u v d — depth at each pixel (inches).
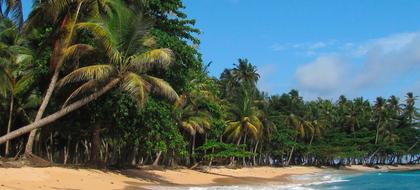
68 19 1071.6
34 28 1158.3
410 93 4301.2
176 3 1379.2
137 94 1019.9
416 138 4350.4
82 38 1139.3
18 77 1375.5
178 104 1521.9
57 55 1069.8
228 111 2640.3
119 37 1059.9
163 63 1038.4
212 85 2171.5
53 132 1569.9
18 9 760.3
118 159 1847.9
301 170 3201.3
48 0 1031.6
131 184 1193.4
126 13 1080.8
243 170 2426.2
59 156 1879.9
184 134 2112.5
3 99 1429.6
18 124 1561.3
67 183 1020.5
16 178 955.3
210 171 2130.9
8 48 1286.9
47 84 1268.5
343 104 4168.3
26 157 1157.1
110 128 1408.7
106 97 1218.6
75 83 1212.5
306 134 3560.5
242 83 3275.1
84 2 1072.8
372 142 4099.4
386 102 4156.0
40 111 1043.3
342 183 1878.7
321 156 3806.6
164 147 1501.0
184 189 1207.6
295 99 3612.2
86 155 1720.0
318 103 4128.9
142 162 2001.7
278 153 3284.9
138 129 1342.3
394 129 4151.1
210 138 2458.2
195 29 1423.5
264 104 3041.3
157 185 1272.1
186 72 1371.8
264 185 1615.4
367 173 3216.0
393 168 4311.0
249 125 2603.3
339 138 3850.9
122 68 1037.2
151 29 1269.7
